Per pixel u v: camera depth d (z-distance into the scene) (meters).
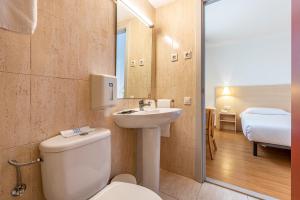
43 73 0.93
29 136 0.87
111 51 1.43
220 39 4.16
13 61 0.80
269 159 2.41
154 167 1.51
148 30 2.04
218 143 3.21
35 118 0.90
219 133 4.02
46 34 0.94
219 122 4.38
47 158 0.83
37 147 0.91
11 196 0.81
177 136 1.99
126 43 1.65
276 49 3.86
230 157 2.51
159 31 2.14
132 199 0.84
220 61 4.50
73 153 0.87
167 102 1.99
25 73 0.85
